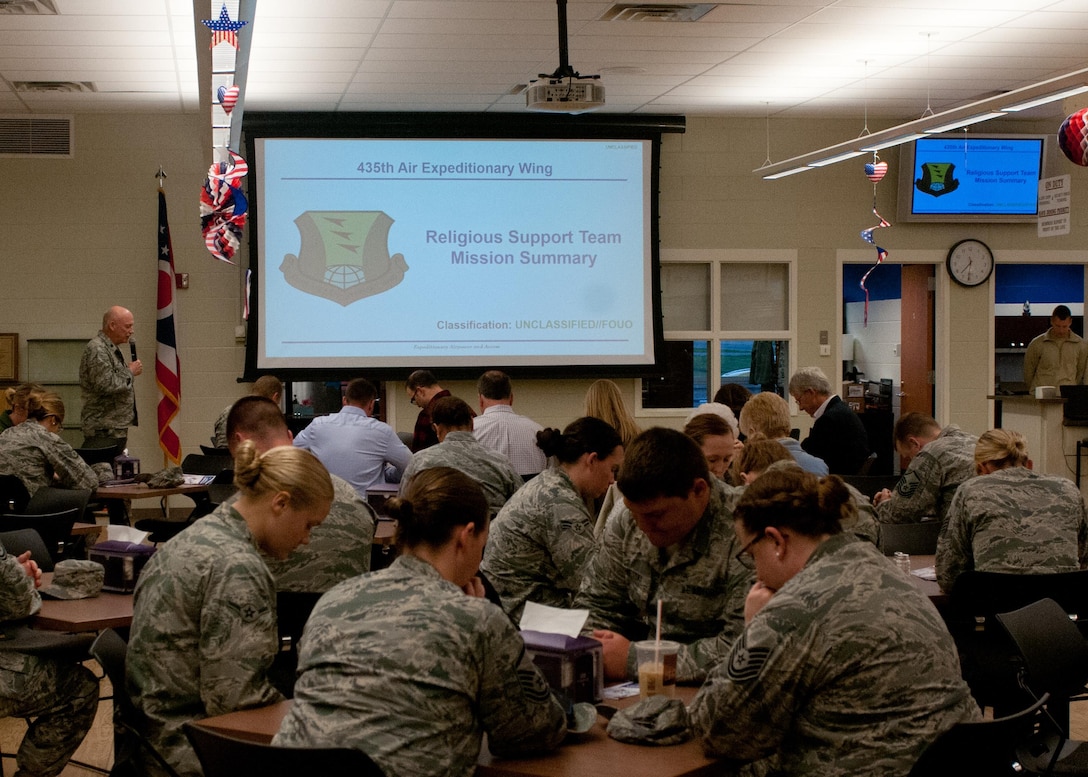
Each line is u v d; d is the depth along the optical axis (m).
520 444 6.01
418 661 2.04
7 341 9.44
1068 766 2.98
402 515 2.21
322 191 9.51
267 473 2.62
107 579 3.67
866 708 2.07
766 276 10.38
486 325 9.71
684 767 2.13
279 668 3.47
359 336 9.57
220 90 5.43
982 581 3.66
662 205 10.10
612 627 2.91
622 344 9.86
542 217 9.74
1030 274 13.03
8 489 5.88
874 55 7.88
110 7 6.44
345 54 7.64
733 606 2.66
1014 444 4.00
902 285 11.20
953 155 10.13
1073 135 5.65
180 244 9.68
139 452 9.69
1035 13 6.88
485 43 7.39
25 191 9.52
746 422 4.90
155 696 2.54
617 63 8.03
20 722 4.70
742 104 9.58
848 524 2.34
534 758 2.19
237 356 9.80
